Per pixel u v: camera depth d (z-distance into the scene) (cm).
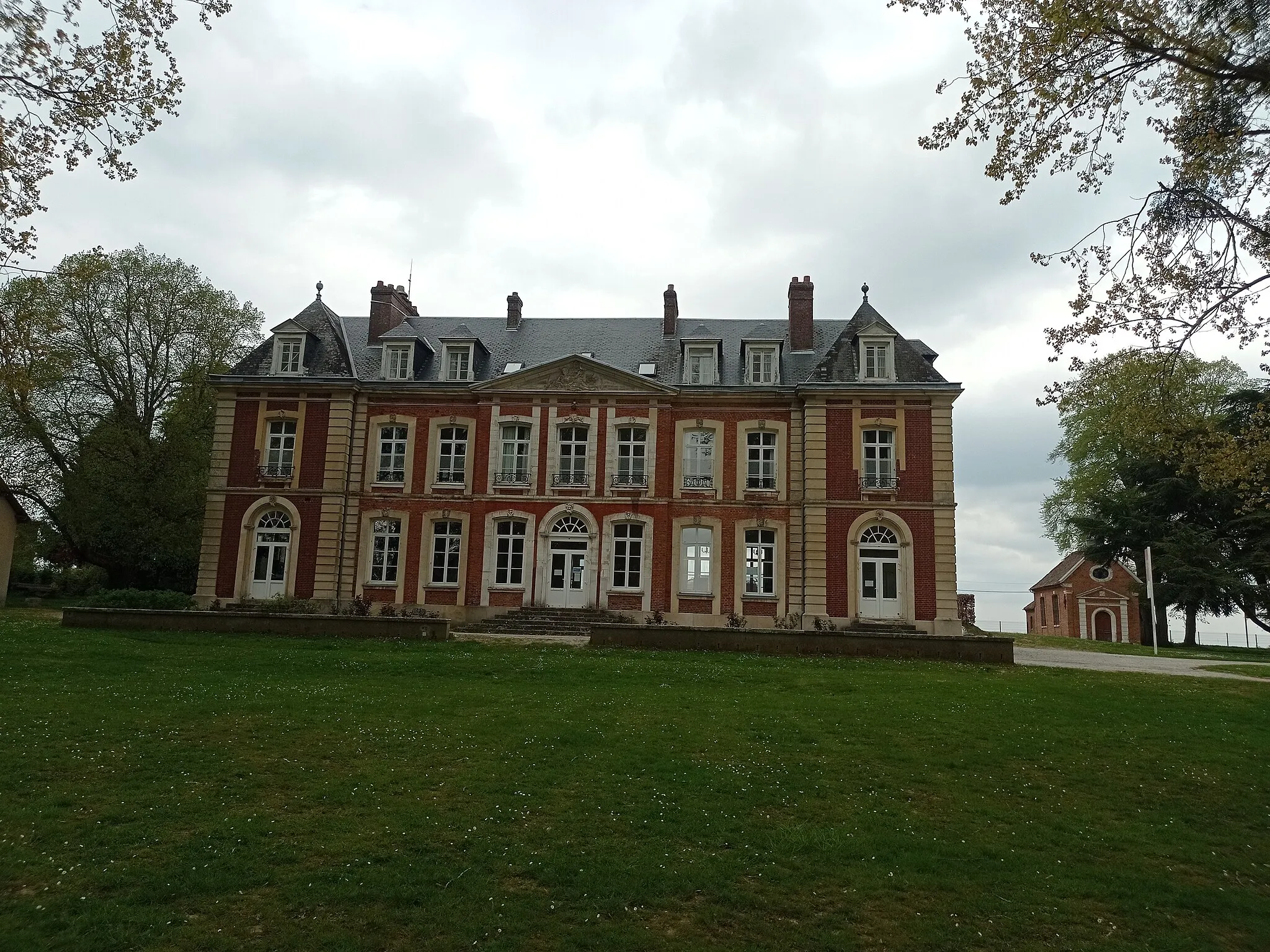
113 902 690
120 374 3706
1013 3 993
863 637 2166
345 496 3159
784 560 3022
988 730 1334
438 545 3175
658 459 3078
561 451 3127
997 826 947
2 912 671
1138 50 966
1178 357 1179
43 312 1490
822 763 1139
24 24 969
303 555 3119
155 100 1067
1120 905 767
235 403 3222
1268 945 713
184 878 734
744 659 2050
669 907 725
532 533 3077
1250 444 1263
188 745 1120
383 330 3503
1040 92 998
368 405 3241
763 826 909
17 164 1037
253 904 698
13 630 2105
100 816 871
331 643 2098
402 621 2225
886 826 927
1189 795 1080
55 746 1088
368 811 909
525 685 1627
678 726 1299
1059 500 5112
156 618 2239
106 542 3425
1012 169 1053
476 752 1130
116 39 1022
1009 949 685
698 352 3188
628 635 2214
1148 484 4212
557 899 728
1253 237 1045
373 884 735
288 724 1234
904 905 749
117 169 1088
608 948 654
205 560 3119
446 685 1602
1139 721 1448
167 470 3409
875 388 2967
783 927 701
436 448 3203
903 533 2922
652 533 3039
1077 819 981
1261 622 3938
